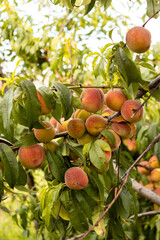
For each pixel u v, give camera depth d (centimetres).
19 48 350
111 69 150
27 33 355
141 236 291
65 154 154
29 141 147
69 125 152
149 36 143
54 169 152
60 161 153
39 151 151
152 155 323
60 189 151
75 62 275
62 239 161
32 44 358
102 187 146
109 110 174
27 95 126
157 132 275
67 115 137
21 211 231
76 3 143
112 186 167
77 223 146
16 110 135
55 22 376
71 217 146
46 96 135
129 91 146
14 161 136
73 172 143
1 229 466
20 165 157
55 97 142
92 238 212
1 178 136
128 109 149
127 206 156
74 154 160
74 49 276
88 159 152
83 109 154
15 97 136
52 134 148
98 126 150
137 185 256
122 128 154
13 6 357
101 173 154
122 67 139
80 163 160
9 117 128
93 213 144
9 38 377
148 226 310
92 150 143
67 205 148
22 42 351
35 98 128
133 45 142
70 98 138
